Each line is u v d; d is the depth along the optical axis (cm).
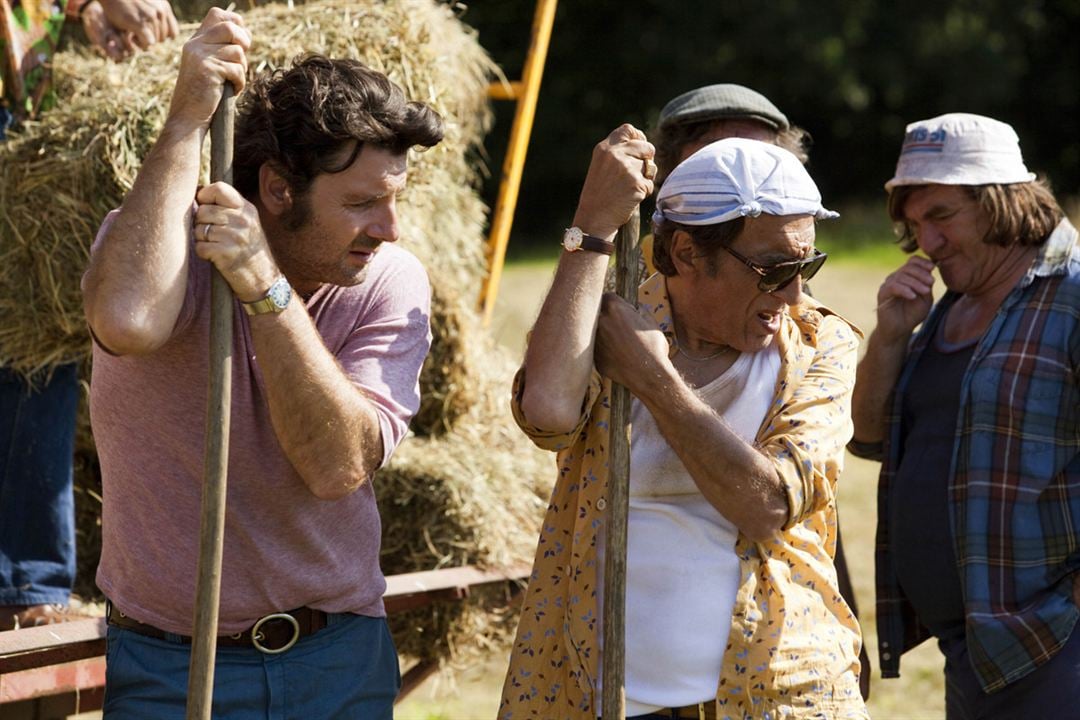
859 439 464
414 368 321
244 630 316
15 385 433
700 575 324
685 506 330
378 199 297
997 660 410
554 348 312
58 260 427
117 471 312
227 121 288
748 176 313
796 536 330
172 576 309
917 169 432
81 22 495
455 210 596
